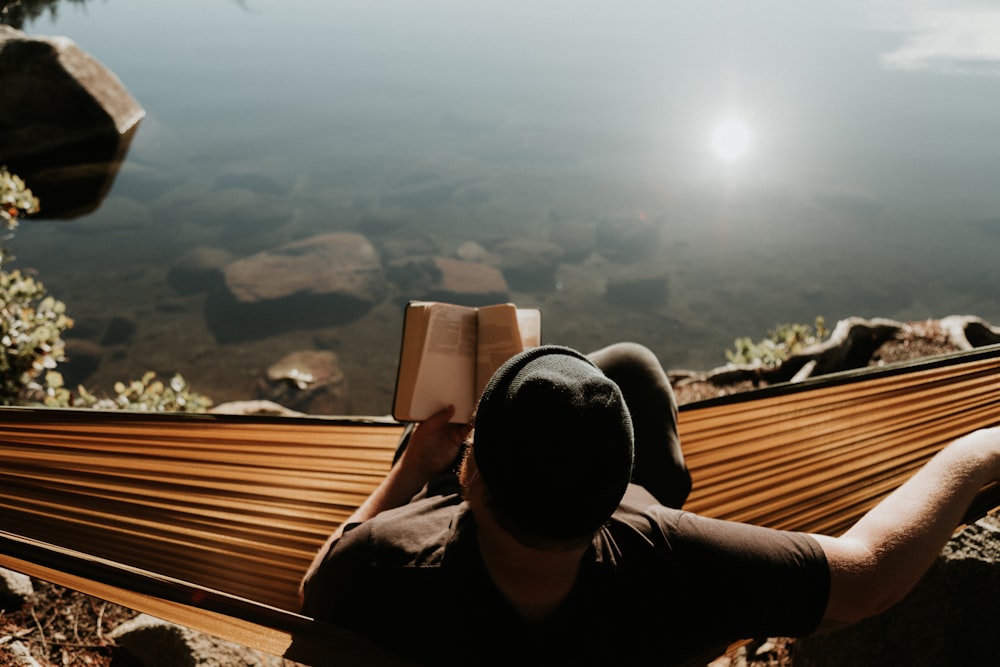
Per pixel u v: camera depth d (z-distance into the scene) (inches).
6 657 81.9
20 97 524.7
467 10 1192.8
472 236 509.4
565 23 1091.9
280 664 82.1
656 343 408.8
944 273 458.0
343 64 892.6
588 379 32.3
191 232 505.4
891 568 38.2
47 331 183.9
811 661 81.0
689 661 38.3
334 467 62.2
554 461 30.7
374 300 445.4
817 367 203.9
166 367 377.7
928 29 962.1
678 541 37.2
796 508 67.2
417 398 46.3
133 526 63.8
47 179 538.3
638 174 593.3
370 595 38.1
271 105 744.3
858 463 64.2
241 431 59.3
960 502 41.1
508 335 46.5
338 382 370.3
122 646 85.1
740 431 62.9
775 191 562.6
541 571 34.2
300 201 553.6
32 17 999.0
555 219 529.7
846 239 499.8
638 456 59.2
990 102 706.2
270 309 429.7
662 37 991.0
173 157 607.2
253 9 1200.8
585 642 36.3
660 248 496.1
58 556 46.0
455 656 37.1
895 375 58.8
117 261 468.4
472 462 34.8
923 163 595.2
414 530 38.8
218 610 41.8
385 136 674.2
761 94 751.7
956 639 74.0
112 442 59.7
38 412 58.2
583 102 748.6
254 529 63.7
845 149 626.2
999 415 65.0
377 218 530.9
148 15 1118.4
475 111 732.0
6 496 63.2
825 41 937.5
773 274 464.8
